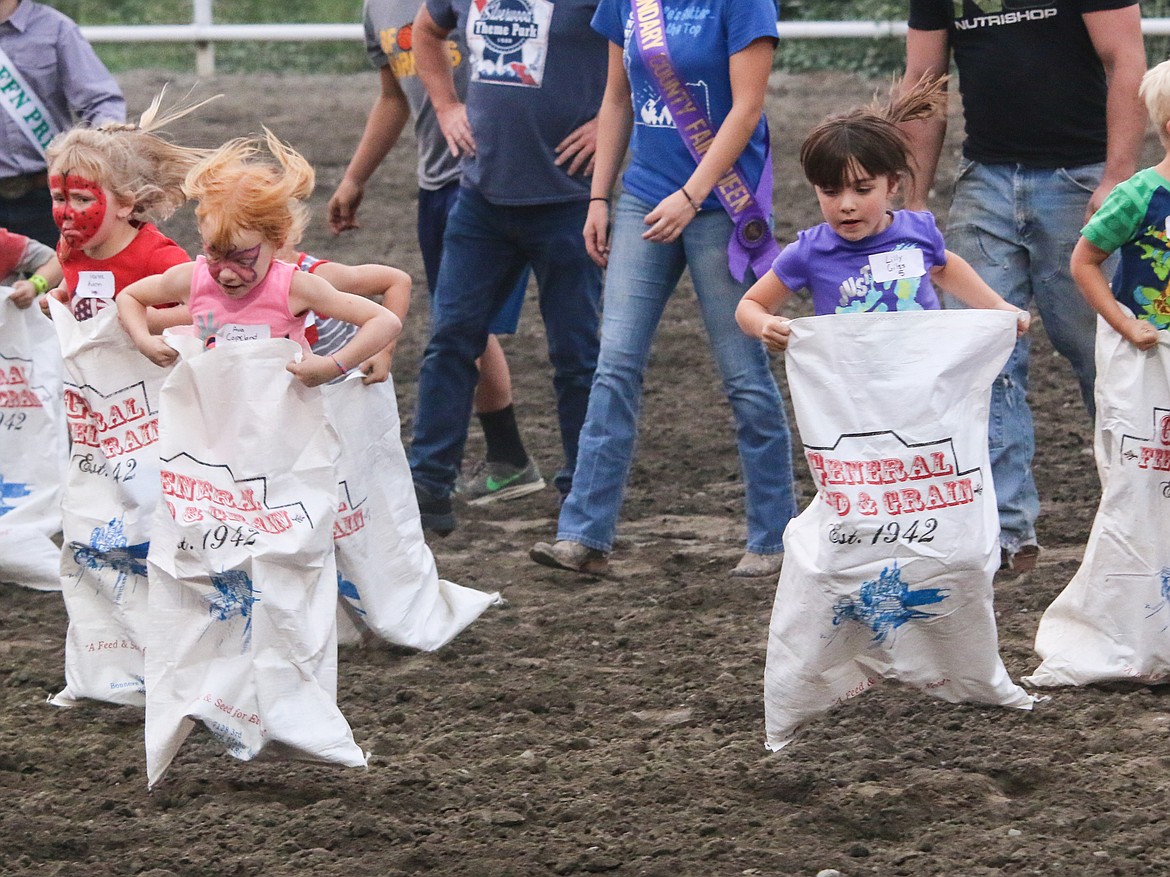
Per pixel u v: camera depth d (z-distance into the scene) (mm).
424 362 22594
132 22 73500
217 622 14008
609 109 20594
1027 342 19594
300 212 14539
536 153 21562
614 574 20969
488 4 21375
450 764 14906
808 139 15000
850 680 14711
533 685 16859
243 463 13828
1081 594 16141
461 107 22391
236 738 14055
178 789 14289
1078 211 18969
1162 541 15766
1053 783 13875
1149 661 15945
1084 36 18500
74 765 15070
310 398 13984
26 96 23391
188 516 13812
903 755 14469
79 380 15383
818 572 14219
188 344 14227
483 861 12680
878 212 14992
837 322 13938
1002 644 17562
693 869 12508
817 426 14086
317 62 67062
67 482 15781
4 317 20188
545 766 14711
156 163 16672
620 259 19969
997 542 14273
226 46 68750
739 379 20000
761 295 15641
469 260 22281
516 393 31281
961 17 19062
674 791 14031
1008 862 12359
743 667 17188
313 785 14227
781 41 62844
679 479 25891
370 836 13297
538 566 21438
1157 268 15438
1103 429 15820
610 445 20266
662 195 19688
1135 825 12891
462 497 25172
